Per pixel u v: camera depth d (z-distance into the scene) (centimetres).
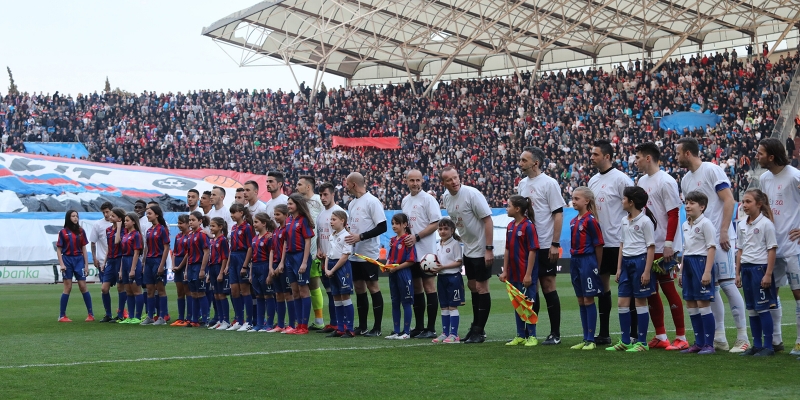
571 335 1064
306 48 4450
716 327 882
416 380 690
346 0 3712
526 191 984
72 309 1705
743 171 3338
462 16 3978
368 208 1105
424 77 4988
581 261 912
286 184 3981
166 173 3453
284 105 4466
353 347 947
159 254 1364
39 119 4297
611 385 653
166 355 880
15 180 3141
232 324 1269
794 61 3897
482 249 987
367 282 1116
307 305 1147
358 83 5106
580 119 4006
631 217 877
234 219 1227
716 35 4466
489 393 626
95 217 2897
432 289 1080
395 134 4269
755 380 666
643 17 3962
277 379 704
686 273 852
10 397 632
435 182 3844
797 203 834
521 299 932
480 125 4181
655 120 3916
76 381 705
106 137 4281
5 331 1219
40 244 2809
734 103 3850
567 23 4091
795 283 820
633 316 941
